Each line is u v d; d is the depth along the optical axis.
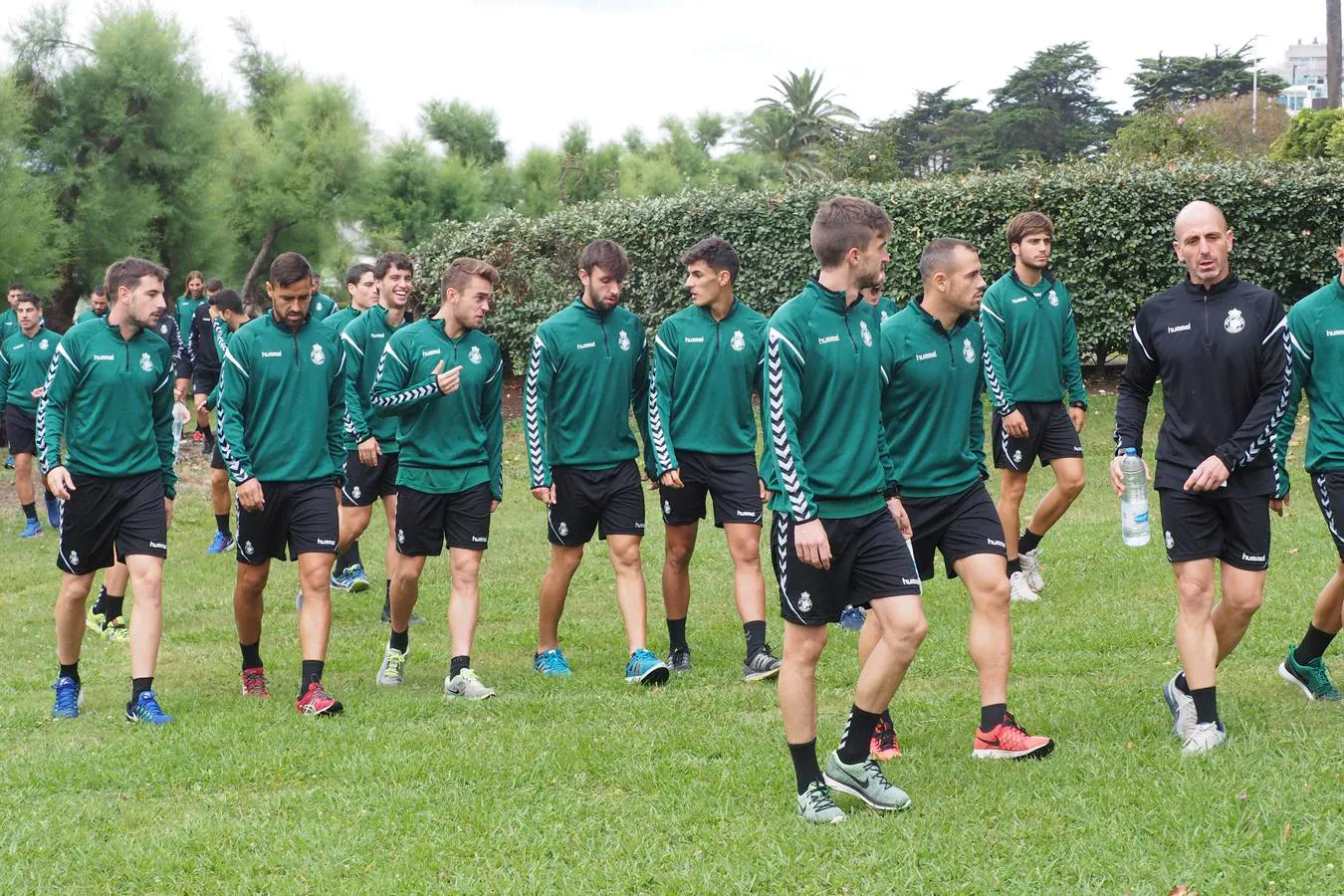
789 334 4.33
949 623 7.53
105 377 6.24
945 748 5.26
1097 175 15.40
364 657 7.64
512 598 9.14
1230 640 5.32
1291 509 10.50
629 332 6.95
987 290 8.15
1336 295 5.39
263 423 6.38
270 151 28.16
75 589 6.38
